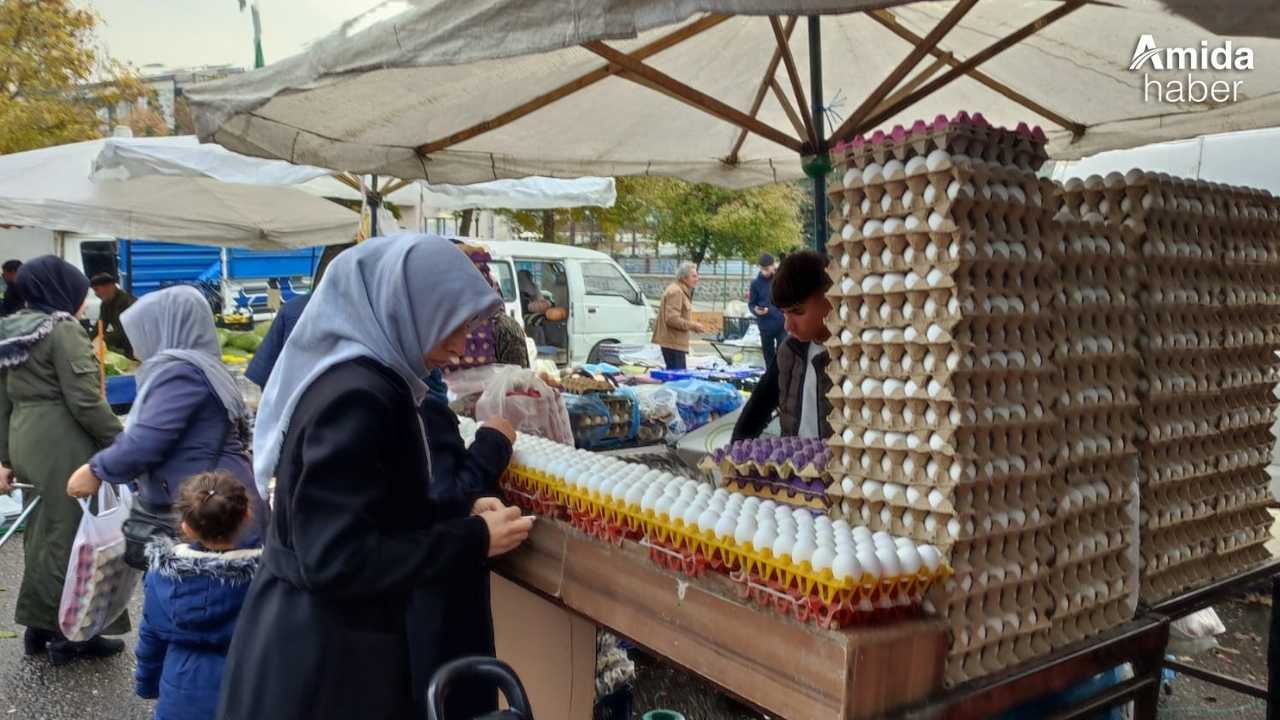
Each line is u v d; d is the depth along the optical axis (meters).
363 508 1.61
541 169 4.30
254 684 1.66
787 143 3.66
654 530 1.79
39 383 4.04
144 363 3.27
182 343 3.34
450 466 2.12
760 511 1.71
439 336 1.74
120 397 8.87
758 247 20.02
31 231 11.58
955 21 3.05
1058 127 4.17
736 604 1.58
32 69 15.34
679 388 5.01
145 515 3.20
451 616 2.20
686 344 9.48
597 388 4.21
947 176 1.55
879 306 1.69
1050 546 1.72
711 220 19.80
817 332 2.93
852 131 3.58
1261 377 2.33
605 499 1.91
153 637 2.65
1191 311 2.07
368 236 6.17
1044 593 1.70
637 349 8.97
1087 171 5.88
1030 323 1.69
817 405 2.93
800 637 1.46
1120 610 1.88
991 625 1.60
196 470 3.19
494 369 3.24
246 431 3.38
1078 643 1.76
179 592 2.57
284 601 1.67
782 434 3.08
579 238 23.44
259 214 7.64
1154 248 1.95
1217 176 5.19
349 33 2.24
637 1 1.65
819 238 3.68
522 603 2.82
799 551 1.45
